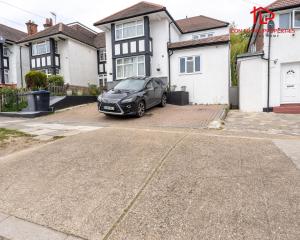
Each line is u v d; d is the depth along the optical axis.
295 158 4.65
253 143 5.73
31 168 4.86
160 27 19.02
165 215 3.10
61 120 11.52
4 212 3.43
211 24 25.02
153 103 12.74
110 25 20.30
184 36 24.77
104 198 3.61
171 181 3.95
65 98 15.75
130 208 3.31
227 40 16.78
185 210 3.18
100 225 3.02
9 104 14.91
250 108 13.51
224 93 17.09
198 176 4.07
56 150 5.79
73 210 3.37
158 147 5.55
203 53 17.55
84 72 26.98
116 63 20.25
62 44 25.42
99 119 11.30
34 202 3.64
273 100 13.05
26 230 3.01
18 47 29.28
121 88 11.95
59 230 2.98
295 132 7.62
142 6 19.95
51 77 18.69
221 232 2.73
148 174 4.25
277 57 12.88
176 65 18.55
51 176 4.45
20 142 7.03
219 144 5.67
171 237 2.71
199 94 17.73
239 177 3.96
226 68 17.00
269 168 4.24
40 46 25.84
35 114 12.84
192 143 5.78
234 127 8.56
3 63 29.09
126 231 2.86
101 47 28.28
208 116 10.83
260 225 2.79
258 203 3.22
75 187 3.99
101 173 4.42
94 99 18.59
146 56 18.69
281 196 3.35
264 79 13.13
